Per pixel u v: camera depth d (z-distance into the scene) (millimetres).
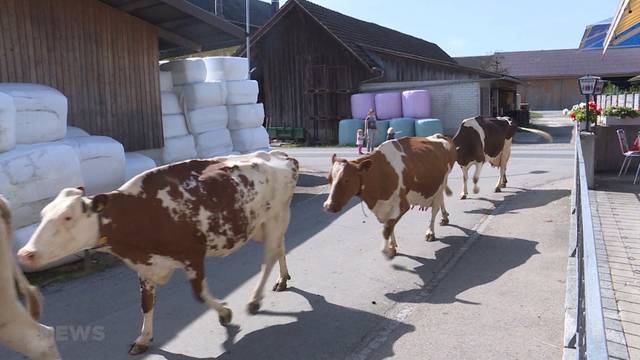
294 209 10469
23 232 6441
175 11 10180
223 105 13195
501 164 11430
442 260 7027
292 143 27438
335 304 5660
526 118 30531
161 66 12531
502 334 4809
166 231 4566
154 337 5016
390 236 7125
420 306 5535
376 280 6359
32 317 3922
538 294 5695
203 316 5477
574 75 53875
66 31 9555
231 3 40156
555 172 13484
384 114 25062
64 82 9555
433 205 7902
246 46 27234
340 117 27281
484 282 6148
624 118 11984
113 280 6707
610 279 5883
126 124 10766
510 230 8305
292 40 28250
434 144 7805
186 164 5008
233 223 5031
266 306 5660
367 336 4902
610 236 7527
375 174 6590
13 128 6629
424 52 39656
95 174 8195
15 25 8727
